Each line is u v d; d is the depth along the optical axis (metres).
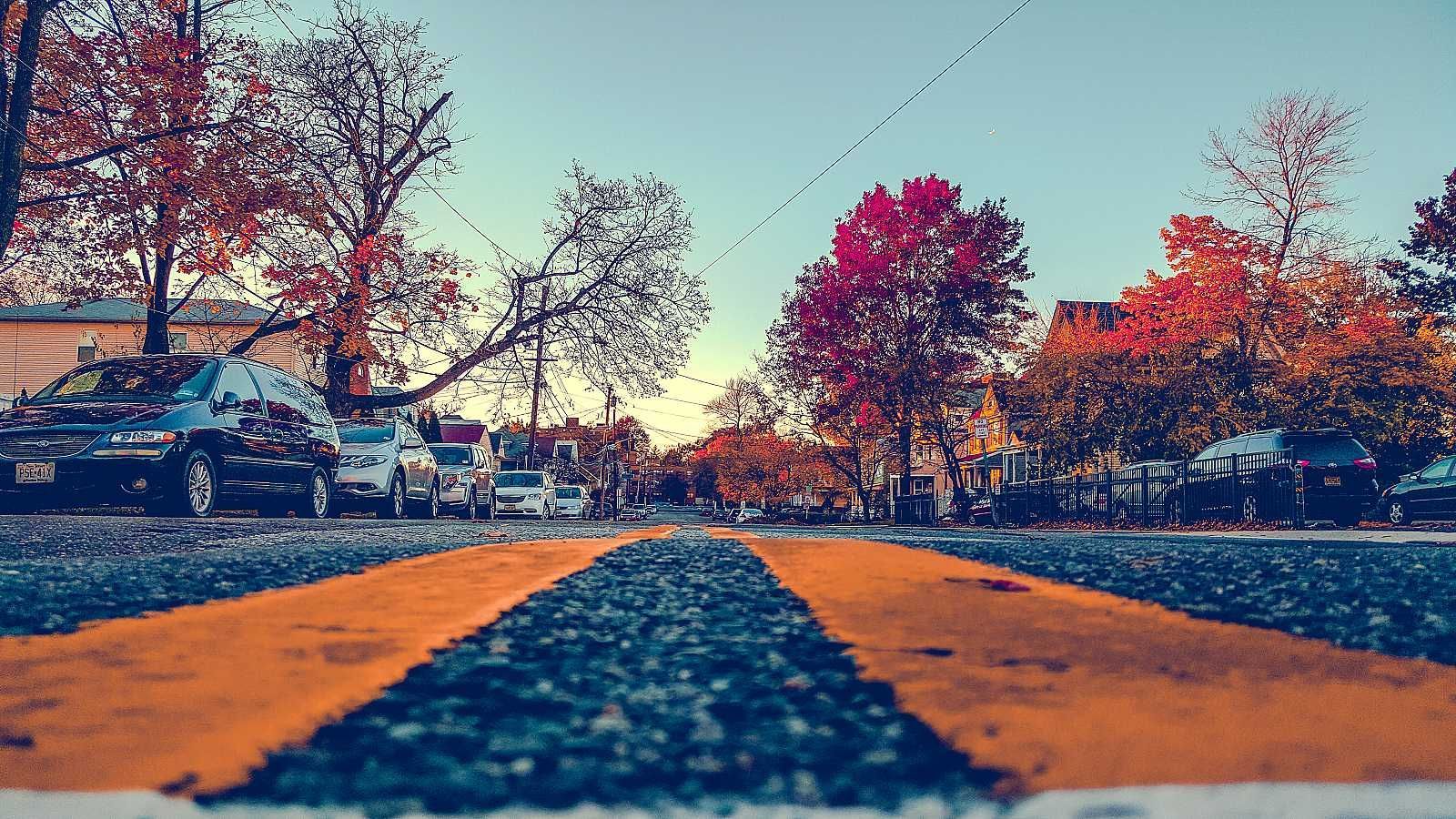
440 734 0.79
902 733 0.79
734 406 59.69
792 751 0.74
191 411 10.49
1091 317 37.12
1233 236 29.56
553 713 0.87
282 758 0.71
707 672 1.07
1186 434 25.72
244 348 22.89
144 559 2.62
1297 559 2.53
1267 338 30.88
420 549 3.07
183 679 0.99
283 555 2.73
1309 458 16.59
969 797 0.62
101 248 18.05
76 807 0.60
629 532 5.30
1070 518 23.12
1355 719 0.82
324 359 25.56
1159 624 1.37
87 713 0.84
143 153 16.92
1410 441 25.45
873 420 37.03
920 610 1.53
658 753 0.74
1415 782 0.65
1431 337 29.06
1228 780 0.65
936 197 34.91
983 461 51.84
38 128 16.89
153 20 17.56
